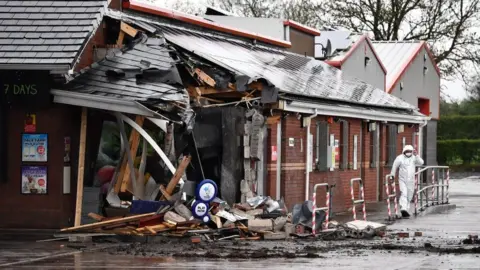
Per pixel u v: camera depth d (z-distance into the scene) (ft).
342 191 109.60
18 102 73.92
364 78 143.64
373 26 216.33
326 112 100.07
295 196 95.61
